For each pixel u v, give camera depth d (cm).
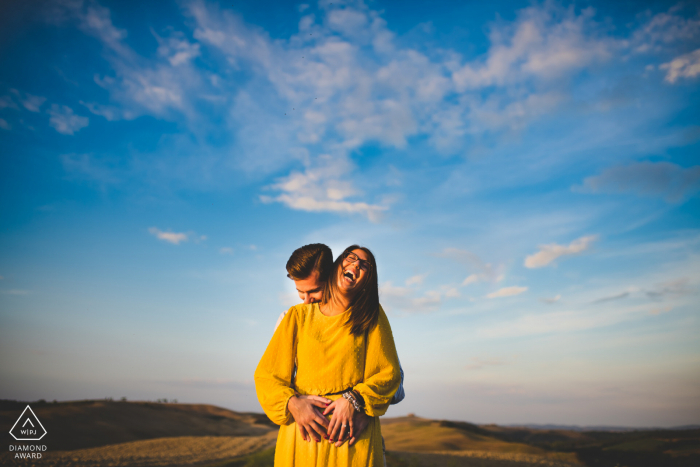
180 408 9681
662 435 5078
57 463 2762
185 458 3269
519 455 3694
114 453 3550
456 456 3391
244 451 3856
